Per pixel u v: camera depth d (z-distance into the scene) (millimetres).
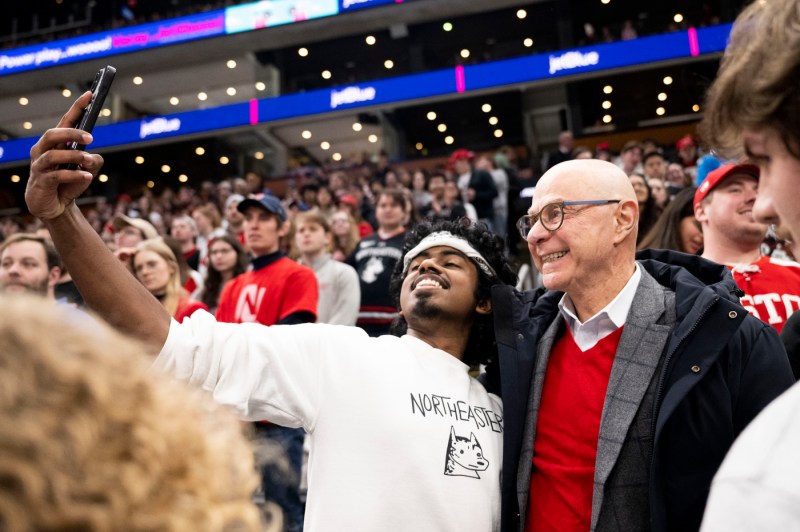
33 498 334
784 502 437
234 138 18406
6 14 19672
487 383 1670
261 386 1387
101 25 18797
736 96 647
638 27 16516
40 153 1185
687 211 2539
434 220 1838
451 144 18297
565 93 15852
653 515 1178
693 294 1337
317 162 19516
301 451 2693
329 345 1477
